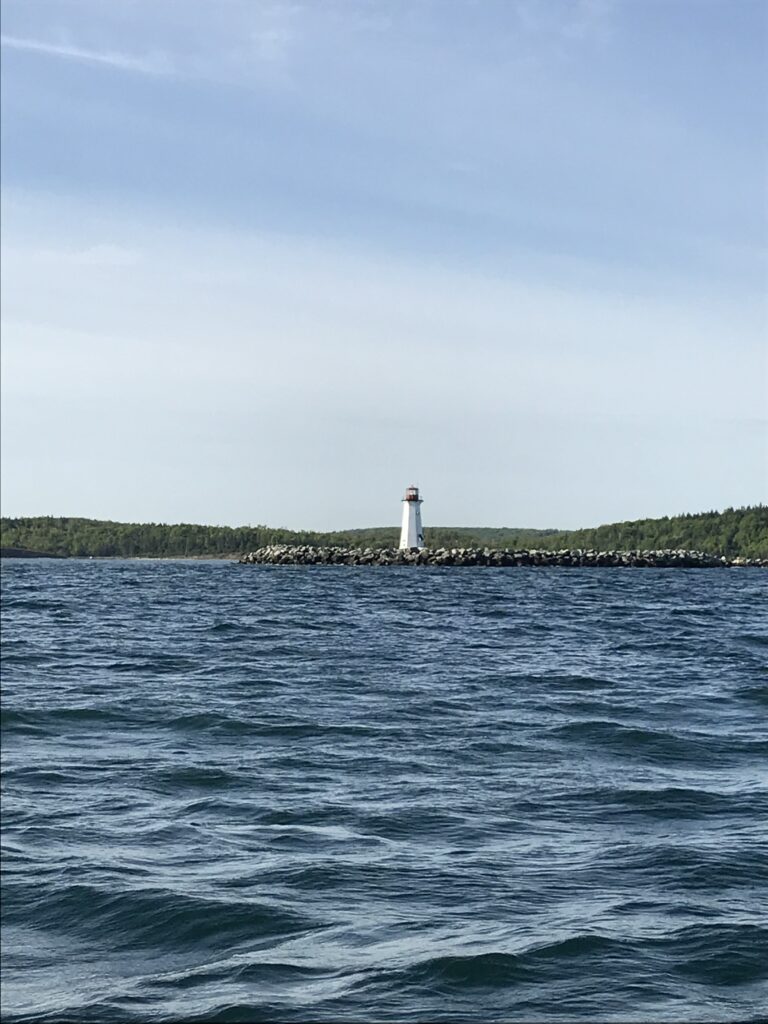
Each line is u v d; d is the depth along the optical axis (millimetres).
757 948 11742
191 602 84750
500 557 190000
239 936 12375
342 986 10914
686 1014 10266
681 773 21094
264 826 17062
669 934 12148
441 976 11070
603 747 23797
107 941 12367
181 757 22781
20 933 12633
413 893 13695
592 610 76125
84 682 35156
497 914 12883
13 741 24734
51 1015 10492
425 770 21328
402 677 36406
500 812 17859
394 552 197500
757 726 26781
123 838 16422
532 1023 10102
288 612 72062
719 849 15539
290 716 27906
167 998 10805
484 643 50000
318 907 13211
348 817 17578
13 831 16828
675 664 41781
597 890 13742
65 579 142000
